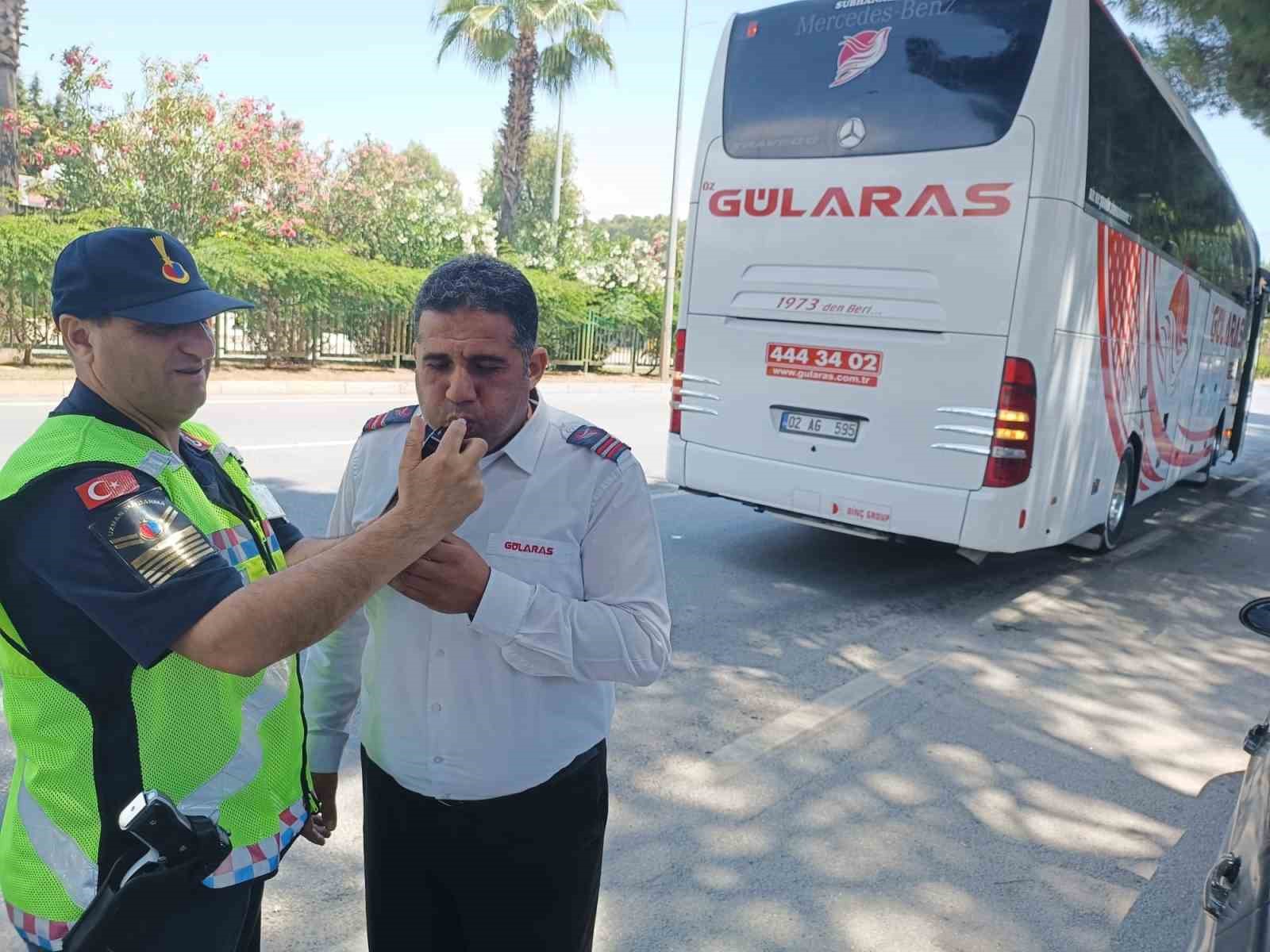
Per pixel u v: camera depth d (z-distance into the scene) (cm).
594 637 157
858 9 555
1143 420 743
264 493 184
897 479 559
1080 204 526
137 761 135
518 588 152
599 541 167
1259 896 175
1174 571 730
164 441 151
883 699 438
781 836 319
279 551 170
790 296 588
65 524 127
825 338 577
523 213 3194
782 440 601
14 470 132
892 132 543
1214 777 381
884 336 556
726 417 625
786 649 496
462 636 163
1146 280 677
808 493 592
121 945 131
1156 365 750
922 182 533
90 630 130
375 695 173
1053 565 723
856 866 304
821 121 568
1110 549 784
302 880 279
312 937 255
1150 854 321
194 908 139
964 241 523
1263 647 555
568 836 174
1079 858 316
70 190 1545
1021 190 507
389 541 133
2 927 242
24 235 1244
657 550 173
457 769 166
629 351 2162
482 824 169
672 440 654
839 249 566
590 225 2441
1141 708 448
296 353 1594
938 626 550
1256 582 714
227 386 1334
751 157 597
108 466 132
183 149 1553
